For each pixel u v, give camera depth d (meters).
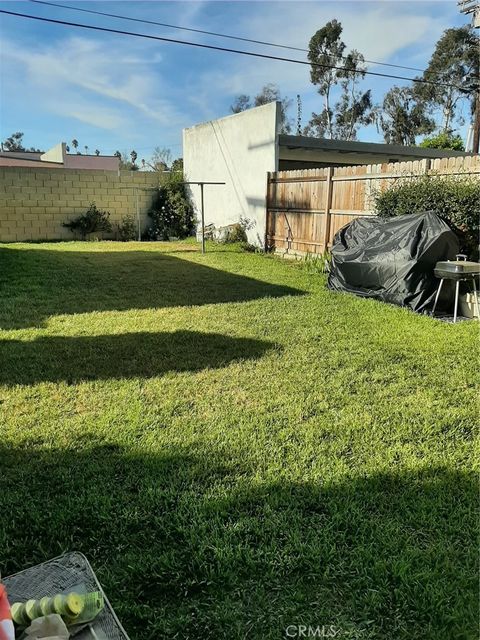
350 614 1.44
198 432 2.56
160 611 1.45
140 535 1.78
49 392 3.06
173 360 3.65
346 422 2.67
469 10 11.98
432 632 1.38
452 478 2.13
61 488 2.05
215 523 1.83
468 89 17.22
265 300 5.69
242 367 3.51
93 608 1.36
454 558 1.66
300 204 9.20
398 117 31.61
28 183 12.45
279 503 1.95
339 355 3.78
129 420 2.68
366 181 7.50
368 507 1.94
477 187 5.39
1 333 4.27
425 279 5.32
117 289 6.27
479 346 3.99
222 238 11.67
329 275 6.64
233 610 1.46
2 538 1.76
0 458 2.29
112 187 13.37
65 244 11.80
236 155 11.24
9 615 1.22
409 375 3.37
